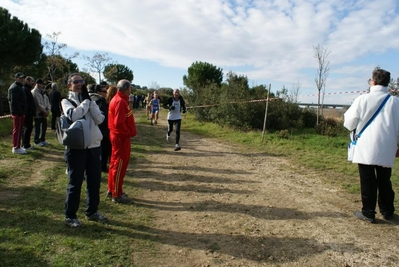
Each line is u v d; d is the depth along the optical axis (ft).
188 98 72.95
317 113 51.72
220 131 45.14
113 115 15.16
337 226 13.55
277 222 13.93
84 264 9.85
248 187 19.11
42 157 23.81
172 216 14.38
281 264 10.52
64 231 11.97
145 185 18.89
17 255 10.00
